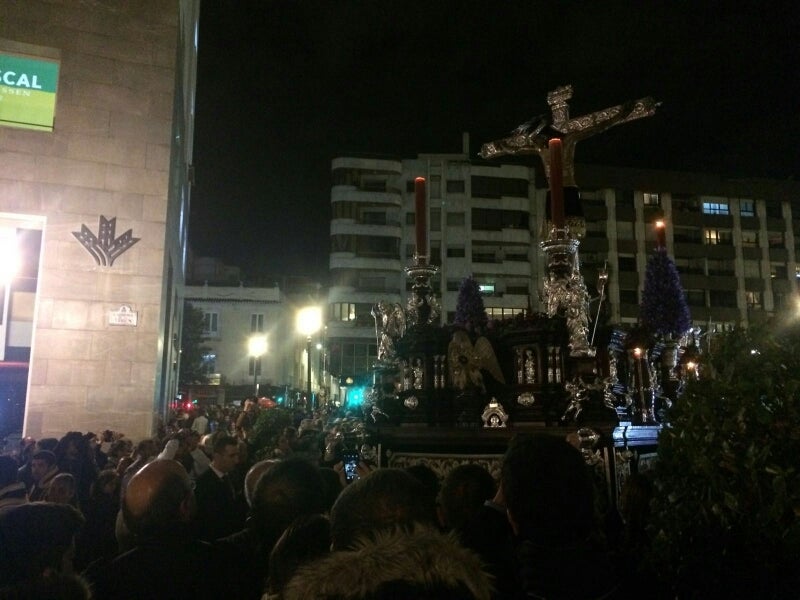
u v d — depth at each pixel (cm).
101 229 1507
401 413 692
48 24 1534
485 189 5338
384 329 790
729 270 5709
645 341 750
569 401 590
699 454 251
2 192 1454
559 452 219
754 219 5812
